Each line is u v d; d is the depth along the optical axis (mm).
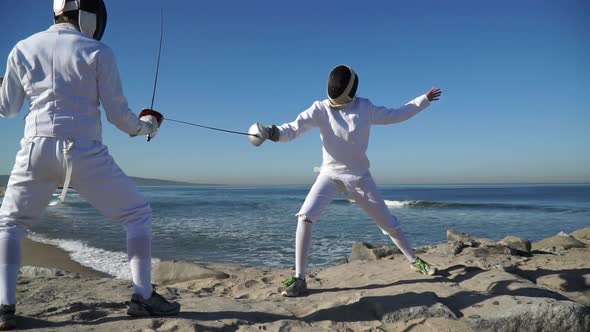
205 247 10648
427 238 12883
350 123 3137
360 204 3420
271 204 34531
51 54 2152
